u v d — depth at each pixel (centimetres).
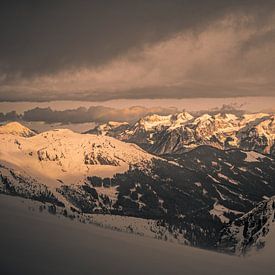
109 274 14962
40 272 13638
